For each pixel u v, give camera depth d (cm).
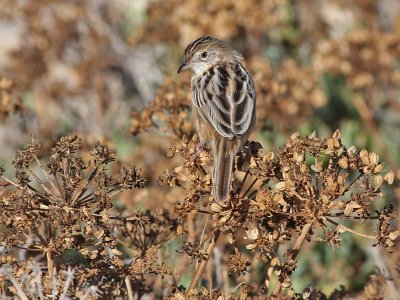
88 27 1898
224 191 880
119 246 1106
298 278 1343
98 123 1783
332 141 870
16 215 868
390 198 1377
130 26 1952
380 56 1656
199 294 910
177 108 1247
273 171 879
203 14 1709
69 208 874
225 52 1266
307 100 1577
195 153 906
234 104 1033
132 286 979
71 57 1916
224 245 1103
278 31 1834
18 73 1853
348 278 1345
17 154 894
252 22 1712
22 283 911
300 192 862
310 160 1319
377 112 1752
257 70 1491
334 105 1739
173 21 1777
